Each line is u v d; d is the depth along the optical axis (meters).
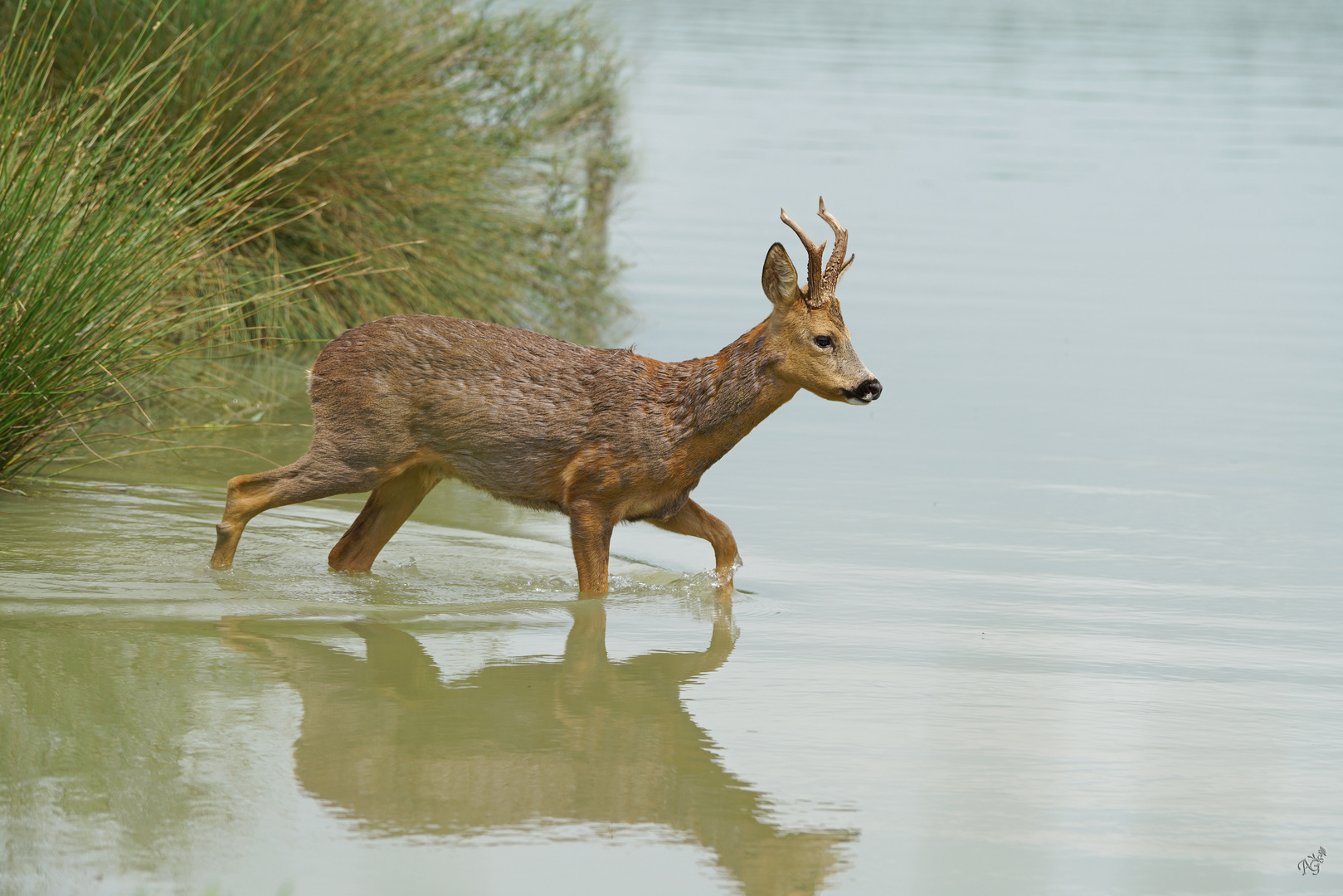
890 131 55.22
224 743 11.82
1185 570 17.56
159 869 9.81
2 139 18.73
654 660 14.18
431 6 29.91
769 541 18.53
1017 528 19.20
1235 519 19.77
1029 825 10.93
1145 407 26.02
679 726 12.56
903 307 33.66
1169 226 43.25
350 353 15.70
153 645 13.99
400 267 25.36
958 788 11.49
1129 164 51.22
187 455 20.97
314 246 26.88
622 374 15.71
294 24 25.94
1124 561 17.89
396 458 15.80
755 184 46.06
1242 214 45.03
